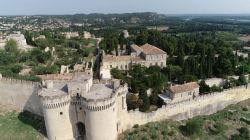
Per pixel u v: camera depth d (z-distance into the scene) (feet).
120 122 247.91
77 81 225.35
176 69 403.54
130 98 289.74
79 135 232.94
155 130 263.08
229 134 280.31
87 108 205.77
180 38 607.78
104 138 214.48
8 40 562.25
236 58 463.83
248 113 326.65
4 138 238.48
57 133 223.10
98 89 233.35
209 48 515.91
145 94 294.46
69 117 225.76
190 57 456.86
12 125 256.73
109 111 210.38
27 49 542.98
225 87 376.89
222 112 324.19
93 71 409.69
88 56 533.96
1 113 275.59
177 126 278.26
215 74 419.54
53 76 326.85
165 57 435.12
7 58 437.58
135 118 263.70
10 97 284.20
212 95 318.86
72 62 466.70
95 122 208.33
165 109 283.18
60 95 214.69
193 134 268.62
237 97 347.36
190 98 314.96
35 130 249.14
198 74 398.21
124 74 391.04
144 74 385.09
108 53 512.63
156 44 525.34
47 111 216.33
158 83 340.18
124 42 571.69
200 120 294.46
